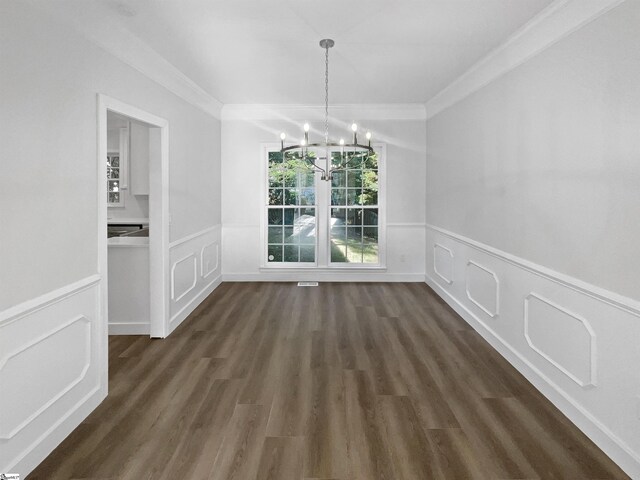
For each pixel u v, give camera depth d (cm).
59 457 226
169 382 315
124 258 415
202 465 219
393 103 609
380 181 650
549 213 292
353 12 296
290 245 664
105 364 293
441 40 349
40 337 224
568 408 267
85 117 271
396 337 415
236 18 304
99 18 279
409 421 262
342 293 588
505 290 363
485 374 331
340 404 283
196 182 518
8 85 201
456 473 213
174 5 280
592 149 246
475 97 434
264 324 455
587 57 250
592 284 245
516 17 301
